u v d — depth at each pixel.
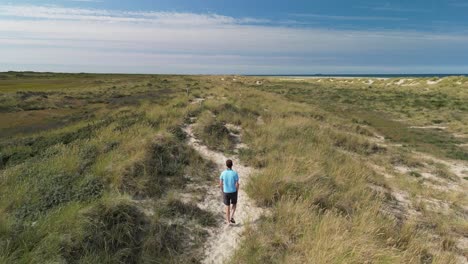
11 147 12.88
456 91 49.31
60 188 7.93
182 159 10.92
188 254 6.24
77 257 5.50
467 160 16.70
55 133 15.30
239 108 21.27
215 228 7.25
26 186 7.94
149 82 58.72
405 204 9.96
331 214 7.28
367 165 13.22
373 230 6.90
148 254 6.04
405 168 14.56
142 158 9.61
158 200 8.02
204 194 8.87
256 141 13.78
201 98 29.33
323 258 5.46
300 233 6.68
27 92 35.66
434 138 21.34
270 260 5.85
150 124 14.59
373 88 59.81
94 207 6.50
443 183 12.95
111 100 33.88
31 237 5.62
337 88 59.34
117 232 6.20
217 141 13.67
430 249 7.08
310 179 9.22
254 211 8.03
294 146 12.98
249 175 10.05
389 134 22.44
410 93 49.19
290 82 76.81
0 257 5.00
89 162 9.80
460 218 9.13
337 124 22.55
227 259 6.05
